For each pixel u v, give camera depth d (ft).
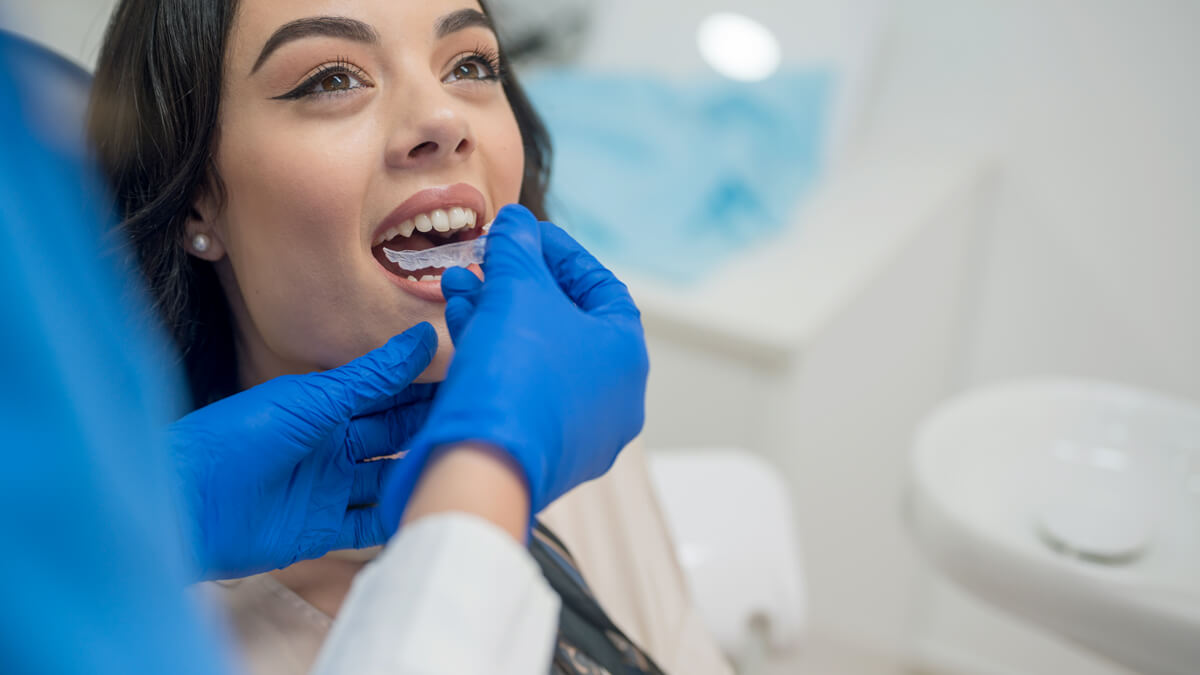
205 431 1.54
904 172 5.47
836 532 5.29
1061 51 5.30
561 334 1.35
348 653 0.94
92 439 0.66
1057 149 5.46
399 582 0.95
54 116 0.72
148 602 0.71
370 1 1.80
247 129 1.81
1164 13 4.99
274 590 1.96
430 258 1.92
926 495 3.55
